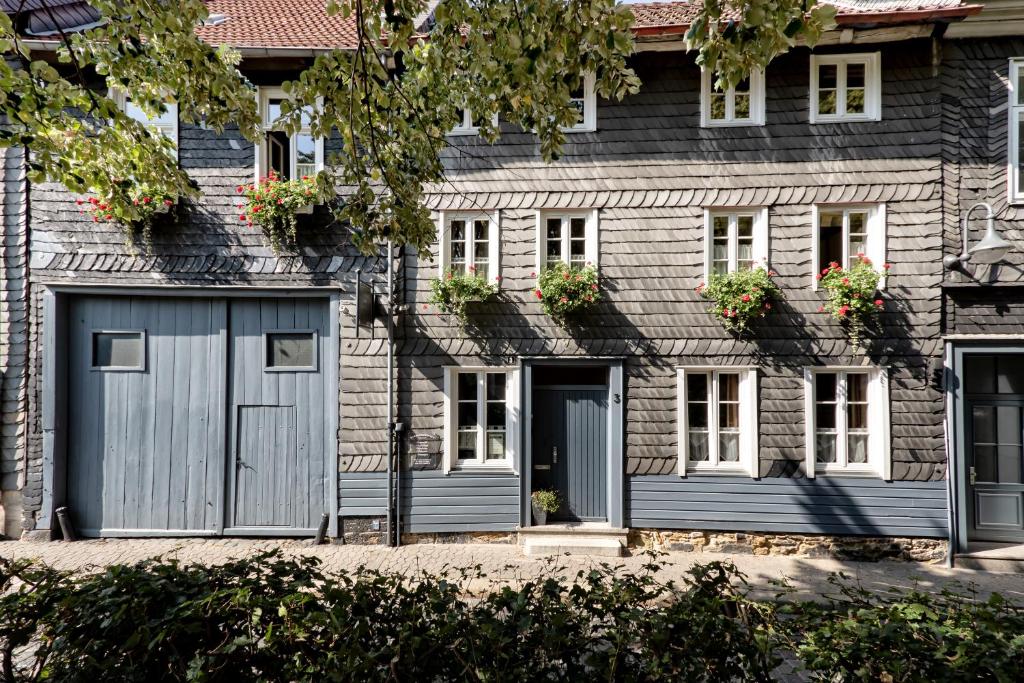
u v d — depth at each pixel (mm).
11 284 7051
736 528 6812
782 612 2271
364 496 7059
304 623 2188
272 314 7297
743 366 6863
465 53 3941
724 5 2848
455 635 2107
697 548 6863
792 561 6570
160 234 7148
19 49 3715
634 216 7051
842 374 6824
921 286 6668
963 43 6680
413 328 7160
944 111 6684
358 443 7082
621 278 7047
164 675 2211
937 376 6578
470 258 7215
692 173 6992
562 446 7242
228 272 7148
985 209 6598
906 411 6648
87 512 7172
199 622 2229
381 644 2170
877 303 6523
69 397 7195
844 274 6629
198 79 3811
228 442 7238
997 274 6547
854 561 6613
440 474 7066
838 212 6938
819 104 6957
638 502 6953
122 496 7195
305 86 3715
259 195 6945
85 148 4219
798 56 6867
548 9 3254
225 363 7238
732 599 2297
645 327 7008
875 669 1962
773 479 6801
